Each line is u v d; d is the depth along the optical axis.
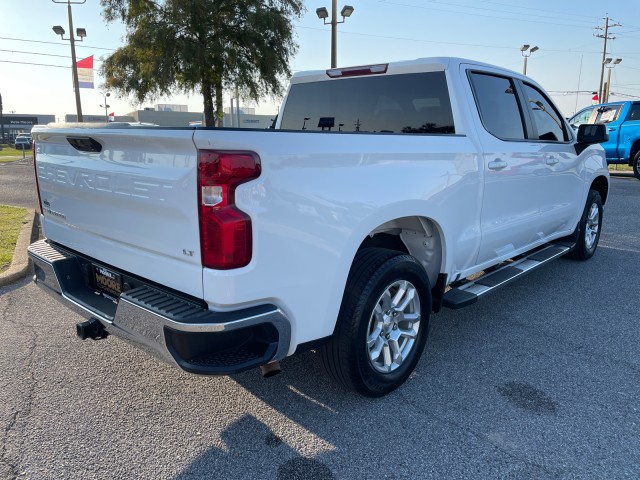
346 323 2.80
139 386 3.28
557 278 5.61
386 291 3.01
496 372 3.48
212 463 2.56
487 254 4.04
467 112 3.66
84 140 2.79
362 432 2.80
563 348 3.85
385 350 3.12
